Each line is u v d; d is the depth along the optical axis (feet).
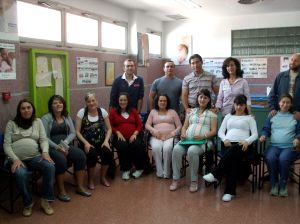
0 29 10.27
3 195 10.61
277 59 18.37
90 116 11.77
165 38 23.85
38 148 10.05
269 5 18.38
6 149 9.50
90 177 11.25
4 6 10.36
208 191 11.19
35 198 10.48
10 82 10.78
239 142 10.82
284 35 20.84
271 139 11.27
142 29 20.40
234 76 12.00
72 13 14.65
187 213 9.39
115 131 12.50
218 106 12.29
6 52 10.54
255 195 10.84
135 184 11.83
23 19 12.12
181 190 11.28
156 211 9.52
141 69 20.21
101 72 16.89
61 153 10.26
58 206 9.85
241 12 20.38
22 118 9.90
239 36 21.97
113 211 9.50
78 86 15.17
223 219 9.00
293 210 9.62
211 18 22.35
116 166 13.25
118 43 18.67
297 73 11.29
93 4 16.16
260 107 15.07
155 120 12.80
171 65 13.19
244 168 11.54
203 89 12.07
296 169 13.38
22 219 8.95
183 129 12.34
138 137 12.62
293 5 18.39
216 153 11.75
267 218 9.08
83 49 15.47
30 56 12.10
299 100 11.26
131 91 13.47
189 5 18.25
